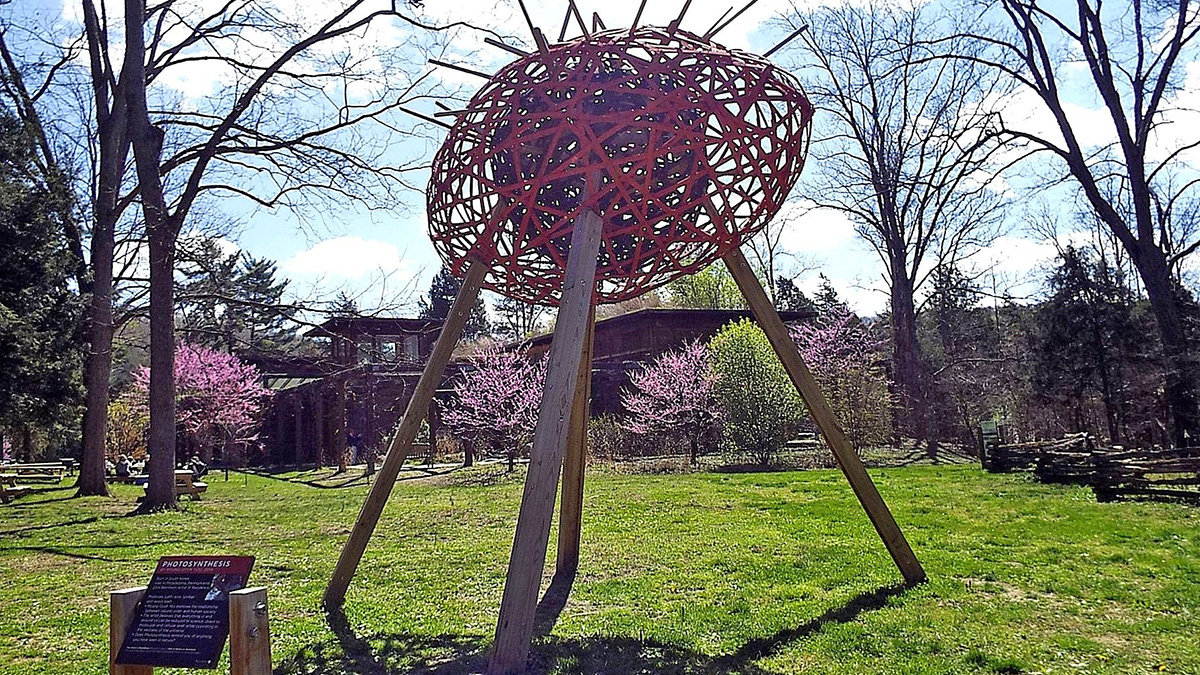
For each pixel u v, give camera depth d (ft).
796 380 20.20
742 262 19.71
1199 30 59.26
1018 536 28.40
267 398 109.19
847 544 27.30
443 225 18.42
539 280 18.60
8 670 15.88
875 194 99.14
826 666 14.82
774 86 16.37
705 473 58.34
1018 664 14.67
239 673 10.28
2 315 53.26
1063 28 63.87
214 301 59.06
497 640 13.48
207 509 47.09
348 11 47.96
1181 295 81.61
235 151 50.52
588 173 15.53
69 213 61.16
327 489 61.00
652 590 21.15
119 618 10.83
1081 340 86.53
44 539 35.50
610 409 92.27
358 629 17.99
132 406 104.01
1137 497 38.14
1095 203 63.46
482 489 53.26
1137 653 15.31
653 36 16.37
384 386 101.76
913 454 74.02
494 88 16.67
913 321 98.02
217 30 53.26
